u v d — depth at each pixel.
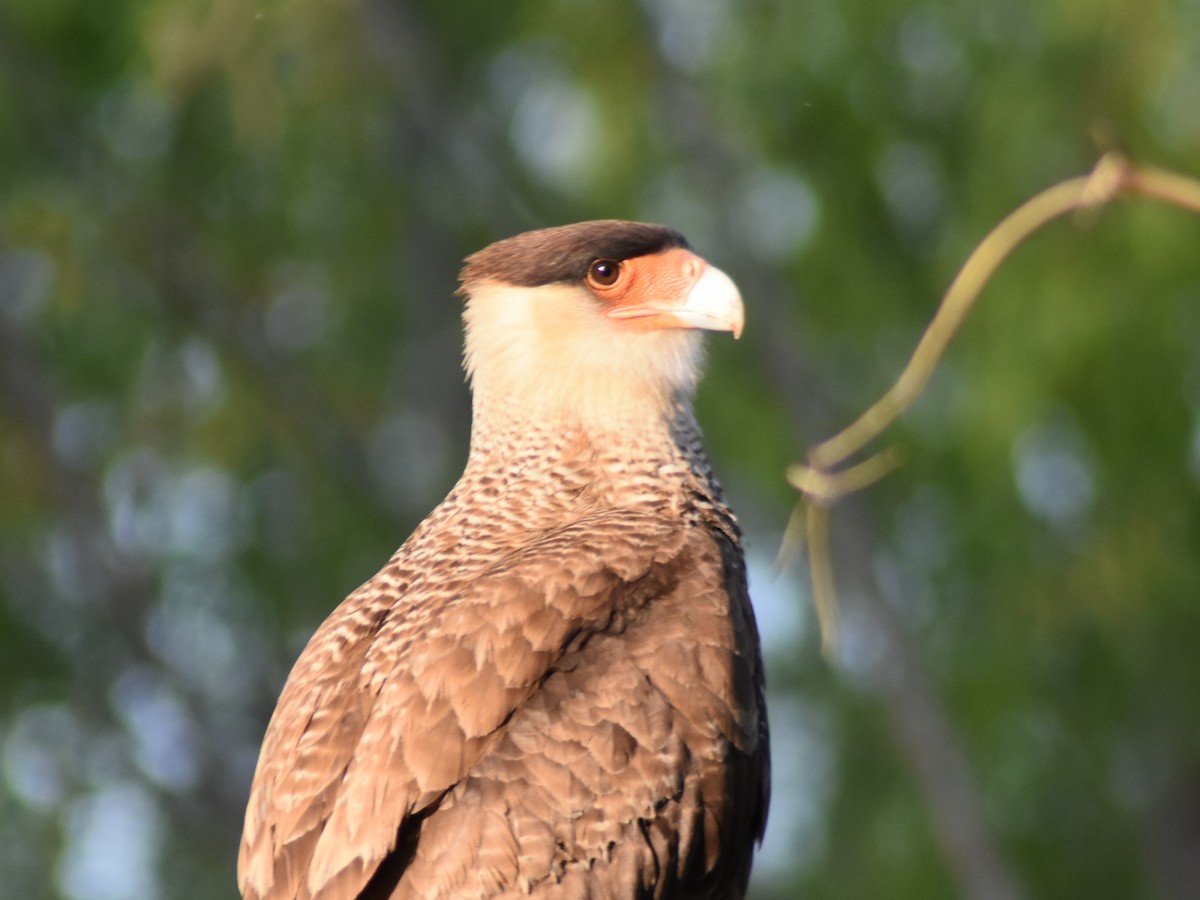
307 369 18.55
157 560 18.41
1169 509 14.79
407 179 17.91
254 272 17.66
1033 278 14.12
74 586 18.62
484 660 6.37
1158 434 14.37
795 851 18.42
